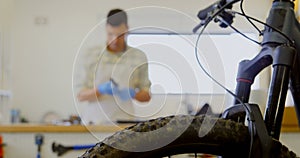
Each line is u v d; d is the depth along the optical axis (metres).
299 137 1.99
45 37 5.04
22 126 2.20
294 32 0.79
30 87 5.02
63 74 5.03
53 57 5.05
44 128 2.20
